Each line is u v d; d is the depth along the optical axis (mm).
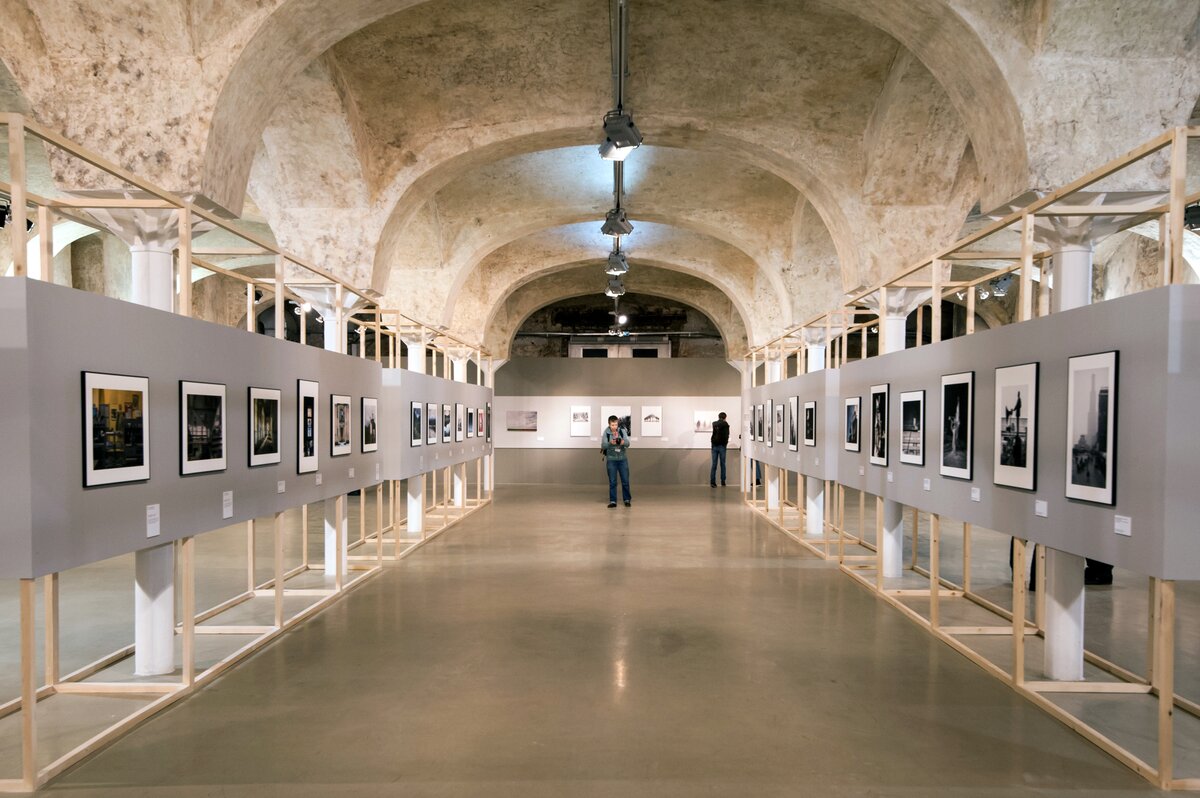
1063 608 4336
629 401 18562
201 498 4137
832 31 6871
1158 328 3018
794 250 11422
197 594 6625
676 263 14758
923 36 5375
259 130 5500
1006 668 4555
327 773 3176
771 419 11297
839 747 3441
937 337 5309
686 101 7695
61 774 3178
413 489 9875
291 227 7996
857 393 7145
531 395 18672
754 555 8477
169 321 3820
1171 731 3057
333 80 7074
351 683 4277
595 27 6980
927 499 5426
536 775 3154
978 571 7699
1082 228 4887
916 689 4215
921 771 3207
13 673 4520
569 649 4926
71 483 3121
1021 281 4141
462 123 7871
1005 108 5062
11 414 2891
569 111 7754
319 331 20656
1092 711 3912
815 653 4863
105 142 4867
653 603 6203
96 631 5434
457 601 6262
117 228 4934
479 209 11430
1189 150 7789
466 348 12711
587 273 17766
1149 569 3061
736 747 3434
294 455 5422
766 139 7871
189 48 4871
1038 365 3906
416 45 7191
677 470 18531
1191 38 4820
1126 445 3205
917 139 7410
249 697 4066
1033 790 3047
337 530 6438
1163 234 3574
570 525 10945
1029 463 3992
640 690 4172
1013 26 4930
